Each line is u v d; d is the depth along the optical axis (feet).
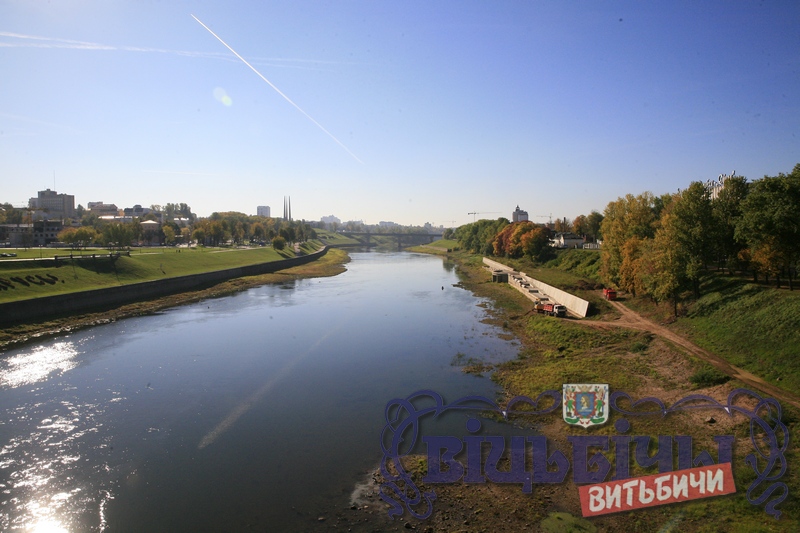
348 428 98.84
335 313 226.99
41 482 80.48
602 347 149.18
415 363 142.61
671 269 165.89
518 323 200.64
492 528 66.69
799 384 98.48
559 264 354.33
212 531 67.72
